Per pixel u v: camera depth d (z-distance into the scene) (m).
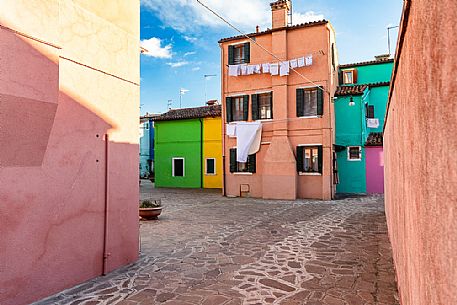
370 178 19.69
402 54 2.92
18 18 4.13
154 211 11.13
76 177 5.17
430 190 1.66
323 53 17.22
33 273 4.47
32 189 4.48
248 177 18.83
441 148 1.43
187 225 10.15
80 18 5.34
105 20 5.85
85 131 5.36
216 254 6.85
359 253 6.77
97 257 5.54
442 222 1.42
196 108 28.03
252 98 18.78
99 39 5.71
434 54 1.49
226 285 5.08
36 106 4.33
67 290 4.89
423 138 1.83
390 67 21.72
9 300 4.17
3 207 4.12
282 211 13.02
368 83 21.92
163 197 18.83
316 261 6.27
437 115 1.48
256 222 10.62
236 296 4.65
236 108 19.66
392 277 5.31
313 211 12.91
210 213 12.65
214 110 25.81
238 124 18.50
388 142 6.90
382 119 21.12
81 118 5.29
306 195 17.53
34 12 4.31
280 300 4.50
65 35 5.07
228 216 11.89
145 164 38.53
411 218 2.51
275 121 18.03
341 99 20.05
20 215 4.32
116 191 5.98
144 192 22.02
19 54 4.14
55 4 4.61
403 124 3.07
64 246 4.93
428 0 1.57
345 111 19.98
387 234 8.52
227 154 19.50
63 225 4.93
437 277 1.52
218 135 24.61
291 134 17.91
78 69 5.28
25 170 4.39
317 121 17.30
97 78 5.64
